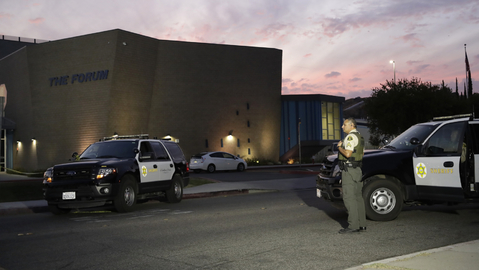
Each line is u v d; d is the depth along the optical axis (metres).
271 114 50.91
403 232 7.52
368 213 8.54
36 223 9.86
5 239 7.78
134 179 11.85
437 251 5.72
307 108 53.16
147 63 42.16
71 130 41.47
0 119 13.90
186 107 44.75
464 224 8.27
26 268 5.66
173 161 13.91
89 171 10.88
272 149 51.25
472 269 4.81
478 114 45.09
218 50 46.81
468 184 8.20
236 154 47.97
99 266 5.65
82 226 9.09
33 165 44.25
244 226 8.52
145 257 6.07
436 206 10.98
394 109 44.44
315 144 53.00
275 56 50.94
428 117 42.91
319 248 6.38
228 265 5.52
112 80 39.31
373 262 5.20
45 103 43.00
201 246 6.72
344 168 7.46
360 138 7.42
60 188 10.88
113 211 12.08
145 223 9.23
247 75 48.84
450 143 8.68
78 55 41.00
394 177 8.81
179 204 13.44
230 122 47.66
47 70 42.78
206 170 32.50
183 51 44.62
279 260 5.71
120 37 39.50
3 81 49.62
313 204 12.02
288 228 8.16
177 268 5.44
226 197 15.83
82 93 40.78
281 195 15.47
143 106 42.09
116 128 39.97
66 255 6.33
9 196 15.88
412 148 9.07
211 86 46.34
